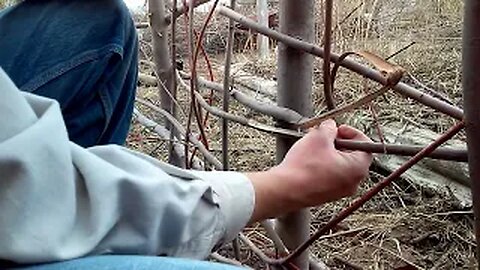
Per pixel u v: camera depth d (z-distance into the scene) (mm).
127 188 607
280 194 805
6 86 569
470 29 667
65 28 953
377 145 891
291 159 853
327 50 873
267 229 1214
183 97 2369
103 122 956
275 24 4457
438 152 844
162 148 2461
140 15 3246
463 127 786
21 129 567
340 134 940
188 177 700
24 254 540
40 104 607
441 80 3797
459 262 2396
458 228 2568
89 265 551
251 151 3213
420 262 2396
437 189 2760
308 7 1111
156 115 2922
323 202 861
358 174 877
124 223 614
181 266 557
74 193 575
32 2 1003
